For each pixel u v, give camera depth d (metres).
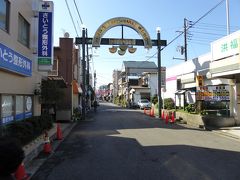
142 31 31.61
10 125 13.45
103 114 40.47
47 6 18.59
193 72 30.98
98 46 31.22
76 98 40.16
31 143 13.91
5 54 12.48
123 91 98.25
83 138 16.84
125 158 11.25
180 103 35.81
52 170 9.59
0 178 2.61
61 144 14.78
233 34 19.00
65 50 31.89
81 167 9.94
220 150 12.71
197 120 23.44
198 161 10.64
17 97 16.02
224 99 23.62
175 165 10.05
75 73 38.62
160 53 34.09
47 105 25.92
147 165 10.08
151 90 72.31
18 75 15.64
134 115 37.69
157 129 20.97
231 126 21.44
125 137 16.91
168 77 40.69
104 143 14.91
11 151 2.60
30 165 10.28
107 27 31.16
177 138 16.34
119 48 31.42
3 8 13.56
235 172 9.16
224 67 19.78
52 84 21.02
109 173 9.10
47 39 18.67
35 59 19.11
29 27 18.09
